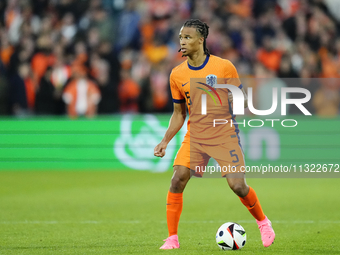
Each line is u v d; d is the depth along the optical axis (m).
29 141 48.28
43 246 17.20
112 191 34.16
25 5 55.50
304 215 24.84
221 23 54.97
